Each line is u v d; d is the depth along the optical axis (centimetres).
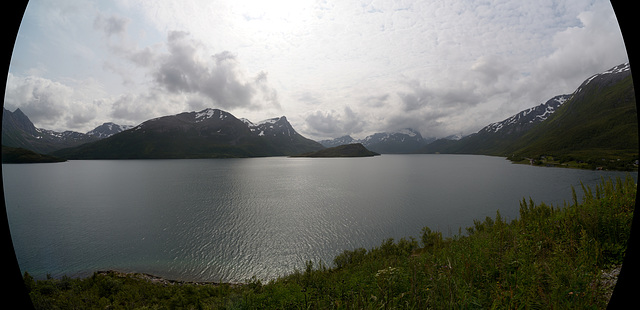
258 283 1409
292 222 5644
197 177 14712
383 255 2148
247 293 997
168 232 5156
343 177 14288
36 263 3862
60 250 4338
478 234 1353
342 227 5238
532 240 878
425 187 10281
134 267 3697
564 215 962
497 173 14775
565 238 819
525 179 11375
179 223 5747
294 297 862
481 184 10606
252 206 7225
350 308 685
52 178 14650
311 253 4062
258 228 5291
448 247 1220
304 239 4628
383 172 17150
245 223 5641
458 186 10288
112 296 2016
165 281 3200
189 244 4522
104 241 4719
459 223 5328
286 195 8869
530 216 1130
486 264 765
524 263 659
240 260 3875
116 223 5819
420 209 6575
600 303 482
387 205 7112
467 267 743
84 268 3691
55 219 6209
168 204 7662
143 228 5431
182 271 3578
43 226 5669
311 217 6003
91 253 4197
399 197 8269
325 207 6975
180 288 2156
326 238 4656
